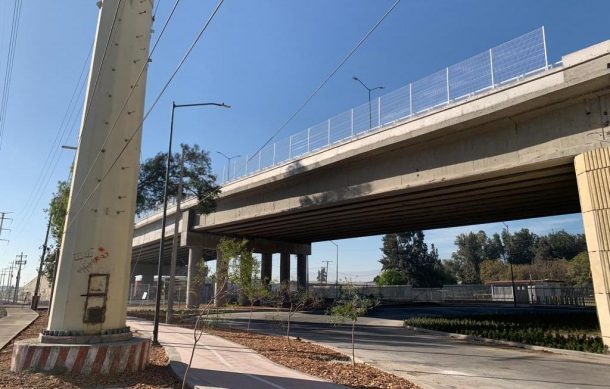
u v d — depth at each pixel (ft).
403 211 112.37
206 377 32.45
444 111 71.36
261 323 98.78
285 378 32.73
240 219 134.21
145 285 234.79
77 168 37.35
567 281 306.76
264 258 187.73
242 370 35.73
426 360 47.67
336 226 146.92
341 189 96.68
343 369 37.93
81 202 36.47
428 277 336.29
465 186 79.36
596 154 54.13
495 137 67.56
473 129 69.97
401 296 245.24
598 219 52.49
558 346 55.21
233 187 131.75
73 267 35.35
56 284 35.45
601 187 52.90
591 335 63.36
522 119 63.98
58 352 31.65
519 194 87.92
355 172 93.56
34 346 31.86
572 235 410.52
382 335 75.41
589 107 56.49
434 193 86.28
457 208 106.83
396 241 343.46
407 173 81.46
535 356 51.75
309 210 111.65
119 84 39.17
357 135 90.02
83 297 34.86
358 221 134.31
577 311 137.80
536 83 59.47
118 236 37.32
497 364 45.52
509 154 65.36
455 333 74.08
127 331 37.09
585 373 40.57
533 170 66.23
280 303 89.66
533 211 112.57
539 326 76.38
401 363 44.83
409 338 71.00
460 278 412.57
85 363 31.83
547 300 209.26
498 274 371.97
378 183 87.51
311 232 164.96
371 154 86.89
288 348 51.55
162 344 51.93
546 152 60.49
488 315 106.83
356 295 48.19
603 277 51.16
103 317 35.32
